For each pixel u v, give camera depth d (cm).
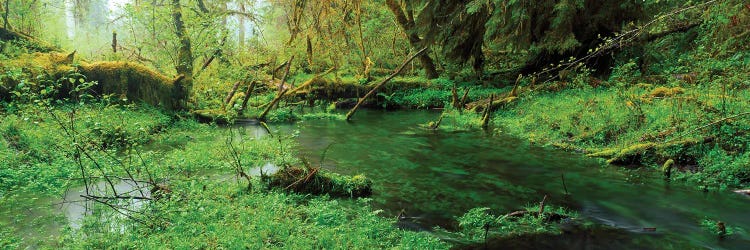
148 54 1683
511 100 1480
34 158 816
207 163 854
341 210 612
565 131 1076
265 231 515
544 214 614
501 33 1675
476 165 885
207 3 2055
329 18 2156
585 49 1700
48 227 562
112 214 566
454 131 1255
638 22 1681
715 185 726
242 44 2052
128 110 1173
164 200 612
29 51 1443
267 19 2111
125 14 1432
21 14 1570
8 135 864
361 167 877
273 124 1416
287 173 719
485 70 2183
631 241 537
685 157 825
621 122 1007
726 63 1235
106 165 778
